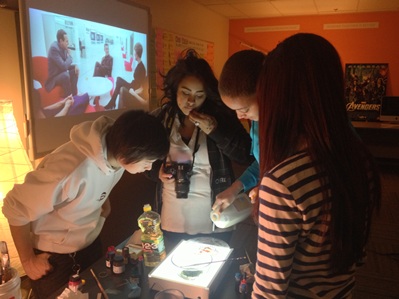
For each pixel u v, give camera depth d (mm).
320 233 677
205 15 5879
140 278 1149
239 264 1258
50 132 2498
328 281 742
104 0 2992
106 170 1156
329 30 6379
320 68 640
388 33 6039
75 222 1243
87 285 1142
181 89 1403
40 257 1218
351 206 664
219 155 1514
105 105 3168
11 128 1824
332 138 646
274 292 698
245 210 1371
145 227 1313
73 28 2635
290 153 702
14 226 1135
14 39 2307
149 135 1050
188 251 1254
